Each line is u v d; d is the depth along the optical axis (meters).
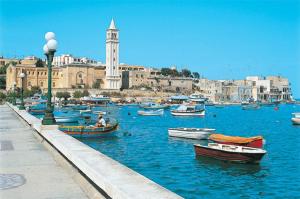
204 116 135.38
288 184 29.94
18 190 11.03
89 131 56.06
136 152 47.69
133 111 165.50
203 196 26.23
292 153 47.16
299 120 100.31
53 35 22.56
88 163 11.20
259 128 91.06
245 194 26.83
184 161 40.06
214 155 39.16
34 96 197.75
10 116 50.69
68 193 10.66
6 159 16.14
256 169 35.81
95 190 10.33
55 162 15.41
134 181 8.91
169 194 7.70
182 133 63.53
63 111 143.75
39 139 23.05
